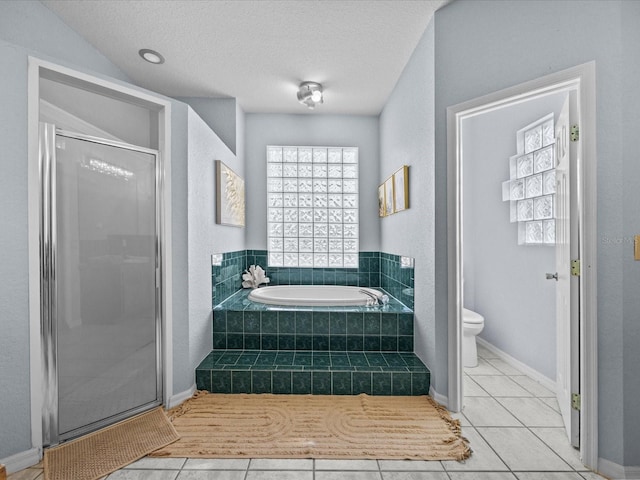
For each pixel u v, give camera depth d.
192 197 2.24
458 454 1.61
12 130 1.51
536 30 1.65
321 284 3.83
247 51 2.46
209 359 2.43
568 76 1.54
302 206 3.88
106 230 1.88
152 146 2.21
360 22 2.12
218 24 2.13
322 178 3.88
